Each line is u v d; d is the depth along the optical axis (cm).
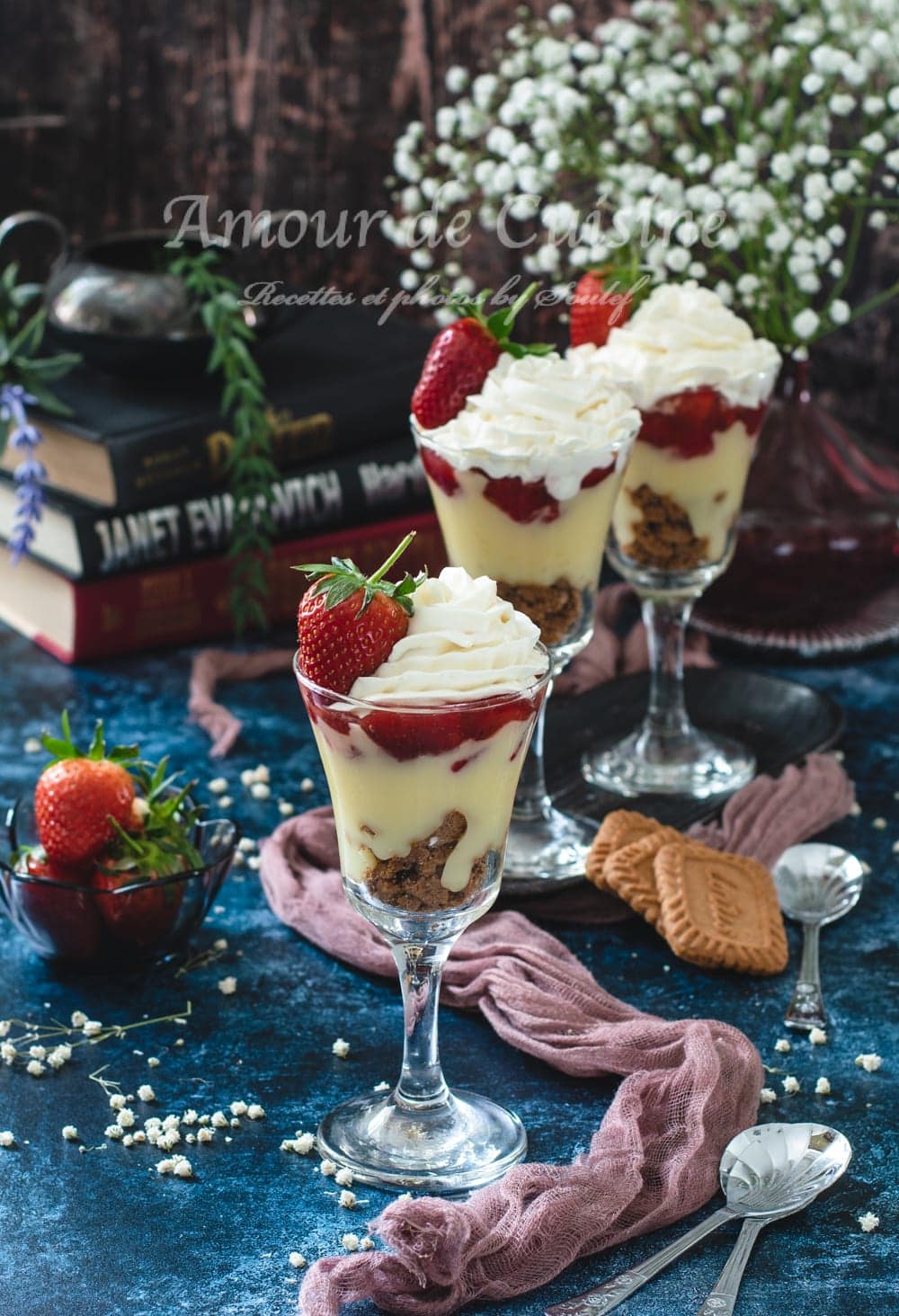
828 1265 120
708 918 158
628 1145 127
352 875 129
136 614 221
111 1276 120
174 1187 129
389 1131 133
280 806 186
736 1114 133
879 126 227
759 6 233
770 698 205
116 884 152
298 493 222
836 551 211
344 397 224
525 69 214
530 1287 118
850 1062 143
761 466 216
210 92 276
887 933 162
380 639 120
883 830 181
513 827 175
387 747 120
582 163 209
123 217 288
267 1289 118
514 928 158
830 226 242
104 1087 142
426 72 263
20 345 235
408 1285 117
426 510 234
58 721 206
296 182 278
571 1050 141
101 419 215
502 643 124
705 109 211
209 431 214
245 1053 146
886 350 250
